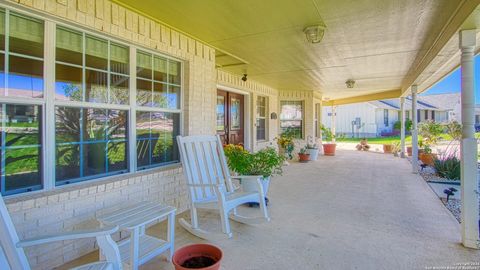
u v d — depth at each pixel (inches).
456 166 217.9
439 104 829.8
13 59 83.1
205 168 129.3
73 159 98.8
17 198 80.9
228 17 120.9
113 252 66.4
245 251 97.3
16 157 83.9
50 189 90.5
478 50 144.5
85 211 95.9
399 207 146.9
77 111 100.1
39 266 83.6
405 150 383.9
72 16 93.4
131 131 119.7
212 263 73.7
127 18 113.1
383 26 129.8
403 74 249.1
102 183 102.6
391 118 795.4
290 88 346.0
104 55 109.3
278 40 152.3
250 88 283.6
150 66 130.3
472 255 93.1
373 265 87.0
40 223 83.7
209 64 163.5
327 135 457.4
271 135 337.4
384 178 227.0
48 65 90.4
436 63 169.8
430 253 94.7
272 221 126.5
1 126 81.1
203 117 157.8
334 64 209.0
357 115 778.8
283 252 96.3
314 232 113.7
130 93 119.2
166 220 129.3
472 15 94.2
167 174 132.5
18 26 84.2
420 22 124.9
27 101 85.5
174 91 144.5
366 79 277.6
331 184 204.5
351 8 110.5
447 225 120.4
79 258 93.1
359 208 145.3
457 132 315.6
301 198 165.3
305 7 109.7
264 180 152.4
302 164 308.2
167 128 141.1
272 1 104.4
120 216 85.7
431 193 177.2
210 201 112.7
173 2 106.1
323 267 86.2
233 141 272.5
